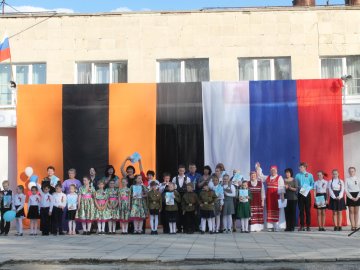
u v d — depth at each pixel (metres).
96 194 15.69
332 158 16.92
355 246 11.45
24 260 9.83
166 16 18.94
